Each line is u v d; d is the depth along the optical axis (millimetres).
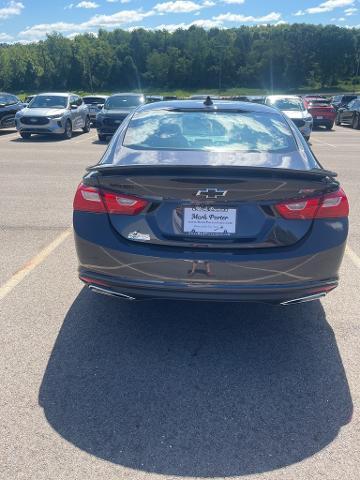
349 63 140375
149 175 2975
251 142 3697
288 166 3330
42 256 5113
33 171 10422
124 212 3072
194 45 137375
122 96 18609
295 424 2662
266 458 2424
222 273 2994
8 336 3498
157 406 2791
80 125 20250
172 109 4242
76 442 2508
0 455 2410
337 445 2512
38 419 2664
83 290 4277
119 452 2449
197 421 2676
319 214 3055
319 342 3502
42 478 2283
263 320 3820
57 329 3613
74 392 2896
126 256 3066
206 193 2938
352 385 3008
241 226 2998
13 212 6926
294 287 3057
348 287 4418
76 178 9617
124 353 3320
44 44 133000
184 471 2342
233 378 3066
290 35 138125
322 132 22844
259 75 138375
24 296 4145
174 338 3531
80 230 3195
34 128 17469
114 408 2768
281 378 3072
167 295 3076
